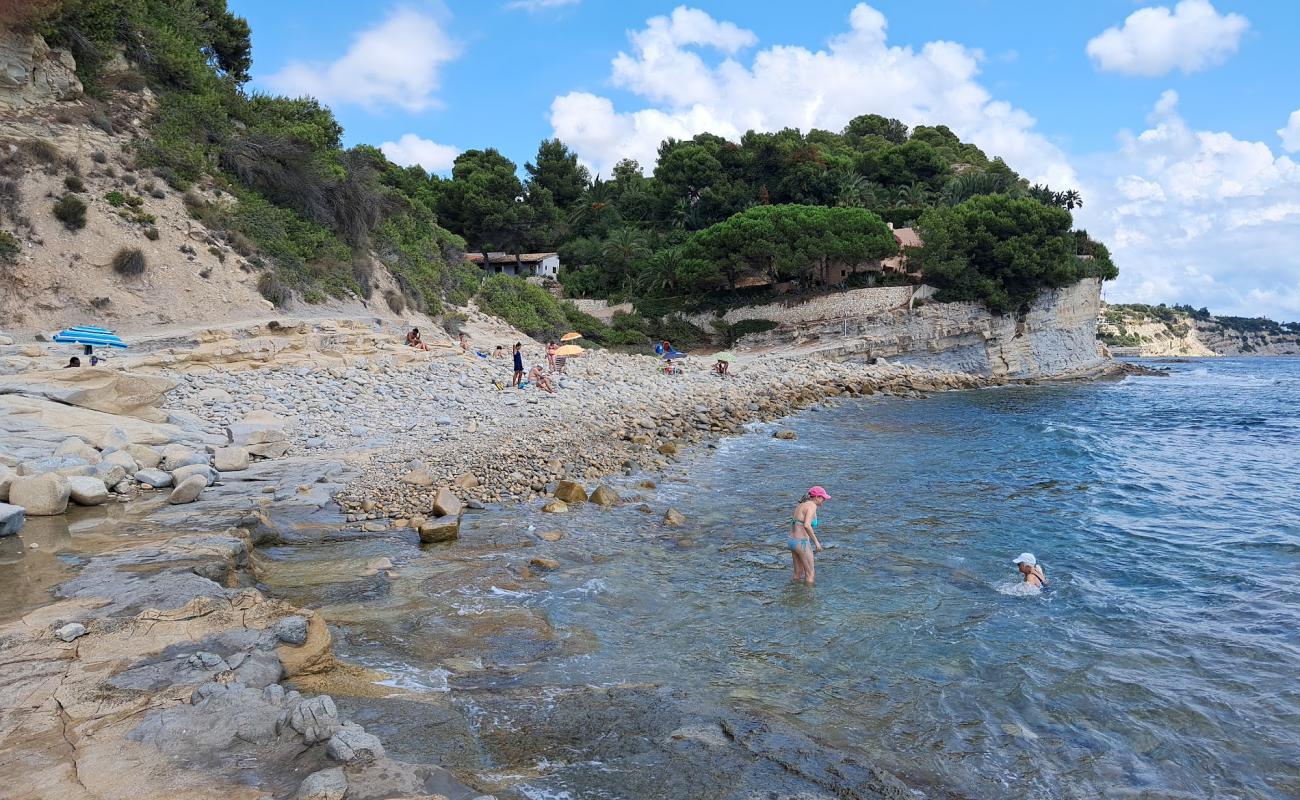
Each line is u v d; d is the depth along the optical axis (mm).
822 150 99438
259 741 5352
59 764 4898
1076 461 21797
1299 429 30484
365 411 22203
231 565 9477
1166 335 177375
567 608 9742
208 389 21141
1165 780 6250
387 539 12375
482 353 36469
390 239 43781
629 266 80875
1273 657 8555
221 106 36594
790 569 11664
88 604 7629
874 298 62375
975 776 6211
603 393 29531
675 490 17188
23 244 25156
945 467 20594
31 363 19000
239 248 31328
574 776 5652
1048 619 9727
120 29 33188
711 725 6574
